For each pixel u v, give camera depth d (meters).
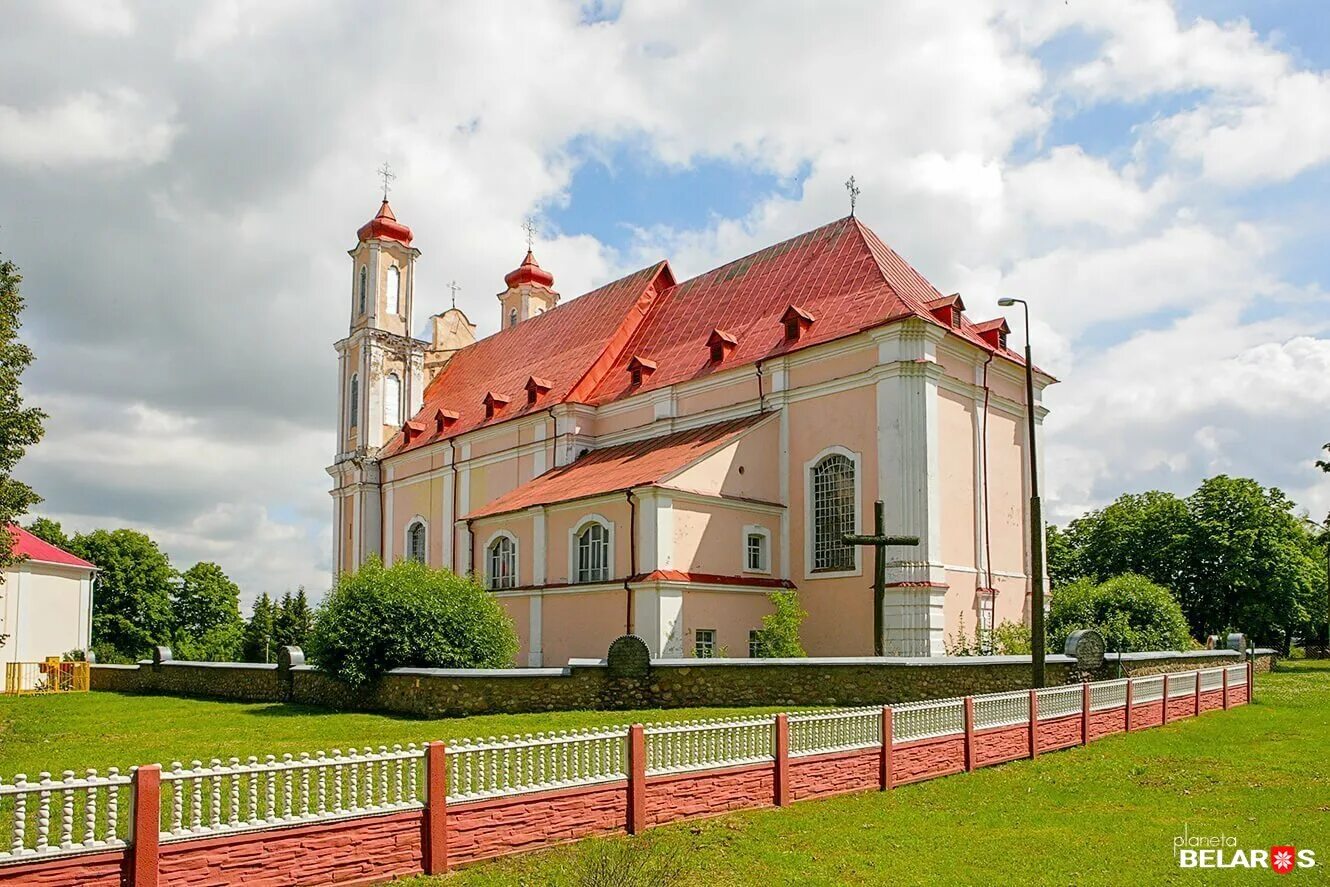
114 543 68.19
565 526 34.31
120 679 39.00
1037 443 37.19
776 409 34.59
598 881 9.73
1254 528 52.41
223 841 8.89
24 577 46.31
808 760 13.92
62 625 48.19
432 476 49.84
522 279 66.56
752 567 32.97
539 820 11.09
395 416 56.00
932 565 30.14
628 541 31.58
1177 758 17.58
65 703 32.28
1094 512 61.84
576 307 49.84
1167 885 10.11
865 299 33.84
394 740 19.28
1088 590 32.91
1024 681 23.08
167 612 69.81
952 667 22.36
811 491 33.25
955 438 32.81
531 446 42.84
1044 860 10.98
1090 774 16.11
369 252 56.38
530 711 23.55
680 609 30.30
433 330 61.44
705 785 12.73
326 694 27.95
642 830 11.94
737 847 11.34
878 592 24.91
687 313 42.19
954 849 11.41
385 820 9.92
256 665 31.41
